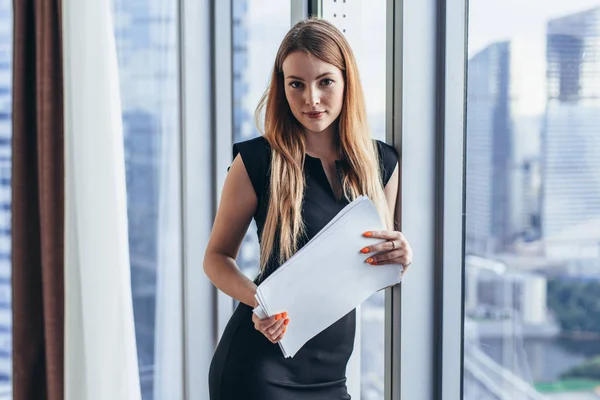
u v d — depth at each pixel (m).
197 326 2.59
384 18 1.73
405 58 1.58
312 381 1.59
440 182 1.60
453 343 1.63
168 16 2.61
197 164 2.54
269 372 1.56
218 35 2.50
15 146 2.43
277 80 1.54
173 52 2.61
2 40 2.78
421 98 1.60
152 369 2.76
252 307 1.61
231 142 2.56
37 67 2.36
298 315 1.44
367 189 1.53
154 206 2.70
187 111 2.52
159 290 2.72
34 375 2.53
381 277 1.46
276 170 1.52
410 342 1.65
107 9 2.29
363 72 1.84
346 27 1.88
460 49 1.56
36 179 2.48
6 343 2.91
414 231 1.63
